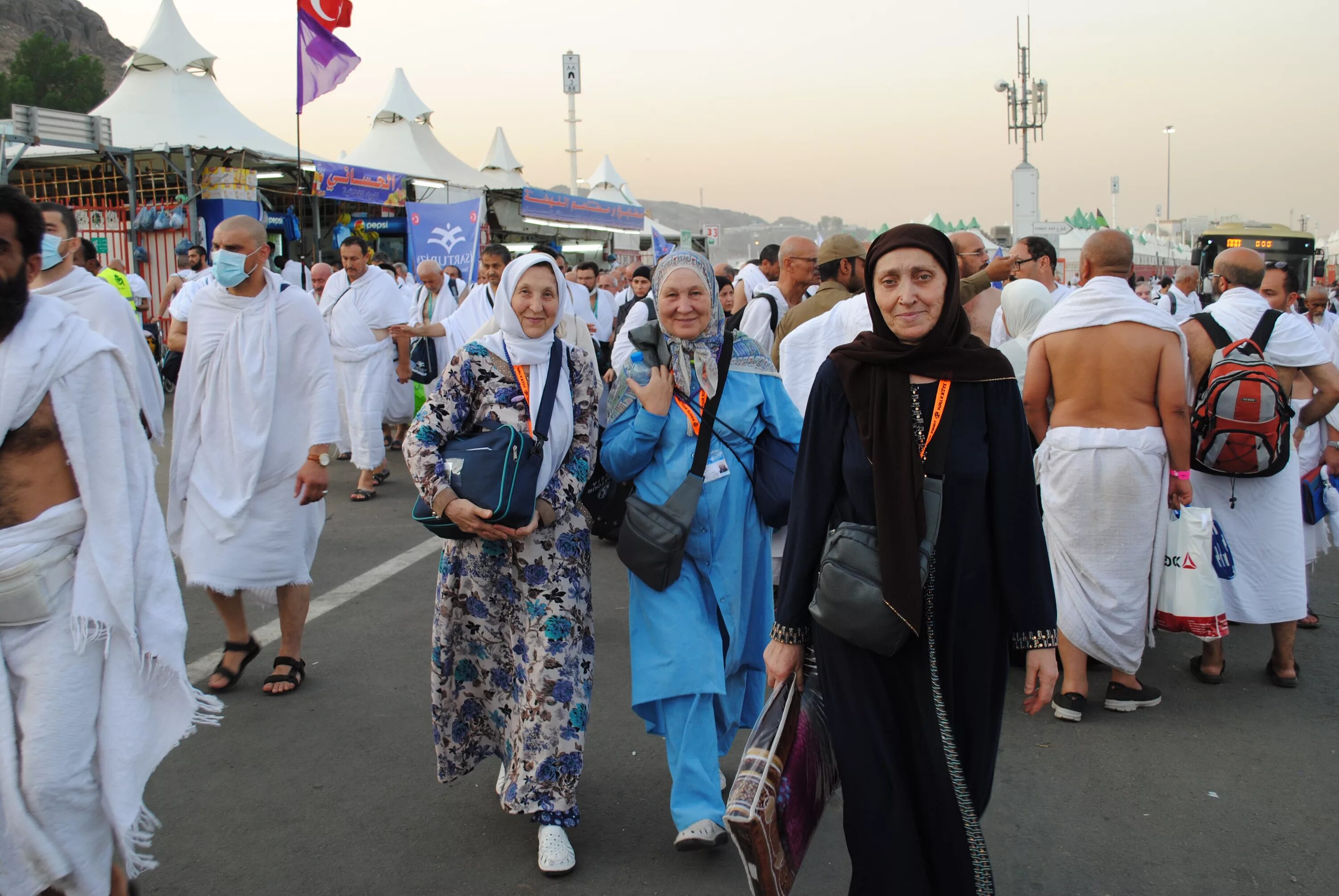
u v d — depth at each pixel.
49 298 2.45
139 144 15.52
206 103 16.67
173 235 15.89
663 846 3.20
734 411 3.23
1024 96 32.88
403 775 3.67
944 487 2.22
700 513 3.18
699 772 3.05
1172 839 3.25
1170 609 4.26
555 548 3.17
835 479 2.36
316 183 15.98
